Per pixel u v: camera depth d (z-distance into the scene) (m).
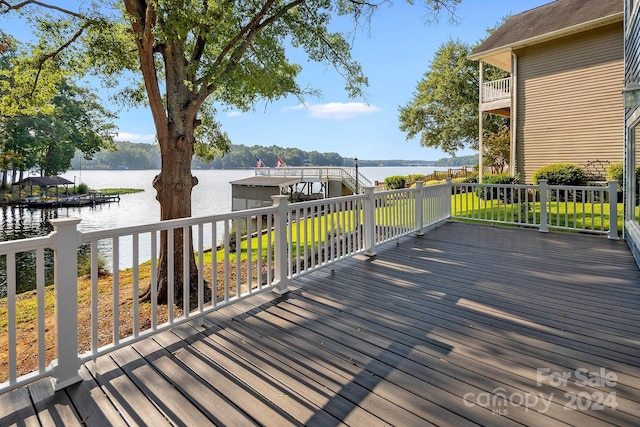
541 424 1.71
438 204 7.54
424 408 1.84
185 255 2.77
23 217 23.81
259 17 5.23
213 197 31.45
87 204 30.19
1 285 8.37
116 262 2.35
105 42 5.01
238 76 5.07
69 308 2.08
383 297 3.46
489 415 1.78
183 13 4.12
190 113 5.09
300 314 3.07
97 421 1.78
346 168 21.89
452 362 2.27
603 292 3.53
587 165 9.80
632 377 2.08
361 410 1.83
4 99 6.69
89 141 30.83
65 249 2.06
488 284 3.81
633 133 5.24
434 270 4.35
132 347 2.50
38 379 2.00
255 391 2.00
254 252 7.36
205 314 2.89
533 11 12.77
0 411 1.85
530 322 2.86
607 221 7.59
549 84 10.45
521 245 5.70
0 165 28.23
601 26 9.27
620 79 9.12
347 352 2.42
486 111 13.07
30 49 5.84
